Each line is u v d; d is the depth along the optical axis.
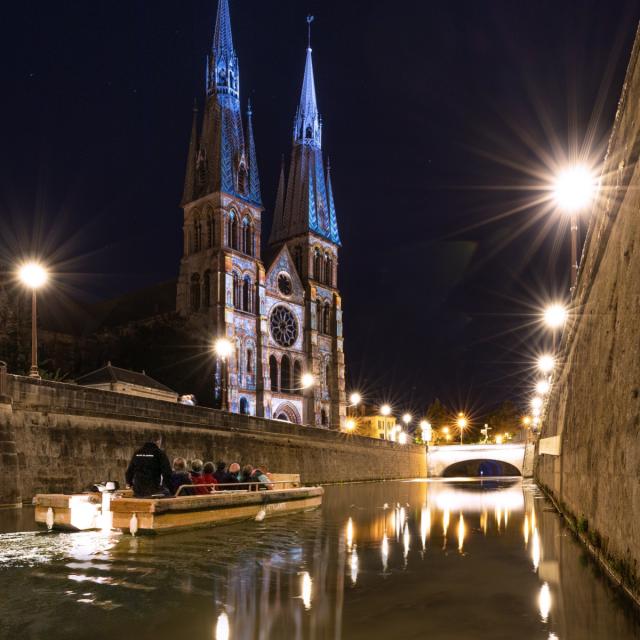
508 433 152.50
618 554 10.70
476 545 15.63
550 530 18.89
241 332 99.69
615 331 12.14
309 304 115.12
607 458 12.05
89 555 13.52
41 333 90.19
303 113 129.12
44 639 7.90
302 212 122.31
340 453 64.75
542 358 58.34
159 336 98.94
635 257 10.60
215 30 110.81
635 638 7.92
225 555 13.77
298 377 111.06
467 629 8.33
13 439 27.14
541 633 8.15
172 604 9.50
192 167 106.50
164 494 17.53
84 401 32.16
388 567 12.52
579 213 24.36
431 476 98.38
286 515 23.44
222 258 98.38
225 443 44.75
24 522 19.92
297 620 8.71
